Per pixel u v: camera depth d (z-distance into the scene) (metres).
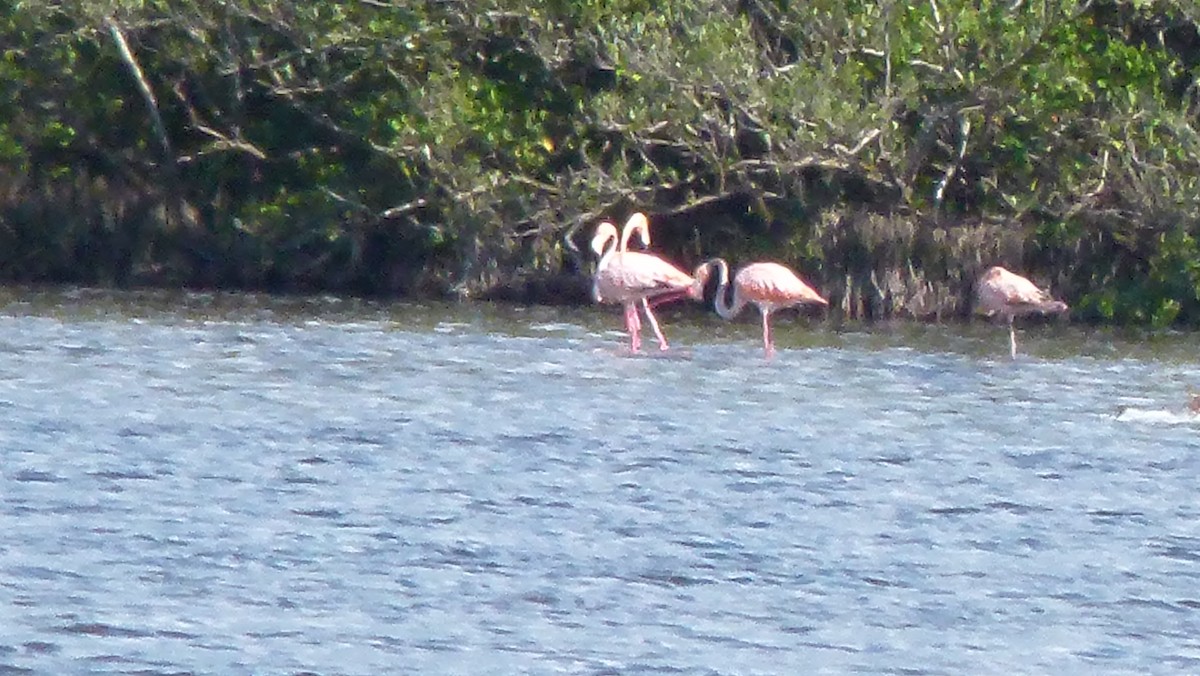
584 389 17.72
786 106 23.11
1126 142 23.64
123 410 16.31
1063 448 15.18
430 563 11.83
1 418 15.87
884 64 23.70
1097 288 24.28
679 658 10.19
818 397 17.47
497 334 21.77
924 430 15.88
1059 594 11.37
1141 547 12.35
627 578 11.60
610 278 20.45
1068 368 19.67
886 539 12.48
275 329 21.69
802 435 15.62
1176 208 23.33
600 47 23.73
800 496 13.58
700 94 23.66
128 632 10.48
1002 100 23.53
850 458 14.77
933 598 11.28
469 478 13.98
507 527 12.66
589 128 24.64
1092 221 24.22
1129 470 14.45
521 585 11.40
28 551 11.93
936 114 23.66
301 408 16.53
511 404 16.86
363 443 15.12
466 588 11.34
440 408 16.61
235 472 14.10
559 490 13.65
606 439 15.38
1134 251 24.28
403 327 22.20
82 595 11.09
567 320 23.55
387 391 17.44
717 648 10.34
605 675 9.91
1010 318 20.42
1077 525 12.86
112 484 13.69
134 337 20.72
